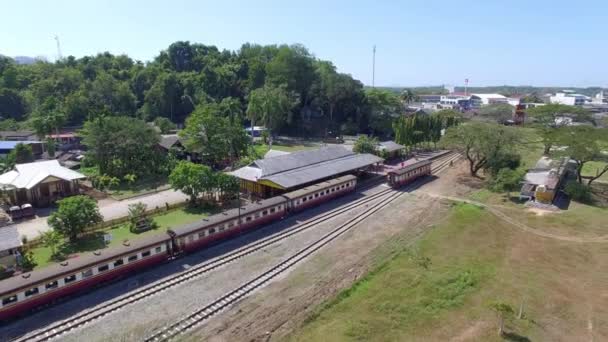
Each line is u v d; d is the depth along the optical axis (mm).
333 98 114812
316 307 25531
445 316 24125
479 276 29328
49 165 53906
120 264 29234
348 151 68125
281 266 31719
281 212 42906
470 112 159125
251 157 68562
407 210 47125
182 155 72500
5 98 105750
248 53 147250
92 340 22297
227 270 30984
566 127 62312
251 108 91062
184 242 33438
